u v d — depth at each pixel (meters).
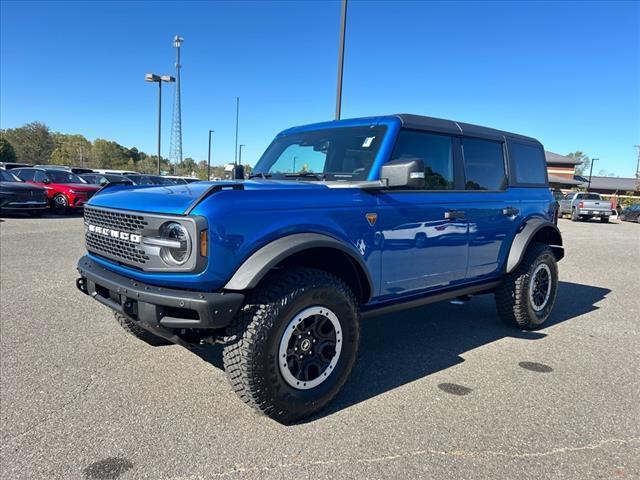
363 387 3.75
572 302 6.89
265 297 3.01
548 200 5.61
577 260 11.28
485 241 4.70
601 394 3.71
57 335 4.67
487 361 4.37
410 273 3.97
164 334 3.03
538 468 2.71
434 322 5.59
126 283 3.12
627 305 6.77
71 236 11.80
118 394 3.49
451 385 3.81
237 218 2.90
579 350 4.74
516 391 3.73
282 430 3.05
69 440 2.87
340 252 3.41
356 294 3.69
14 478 2.50
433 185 4.23
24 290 6.31
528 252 5.20
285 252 2.96
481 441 2.97
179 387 3.62
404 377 3.96
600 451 2.90
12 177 16.98
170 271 2.90
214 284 2.86
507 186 5.05
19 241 10.72
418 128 4.11
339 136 4.18
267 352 2.96
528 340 5.02
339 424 3.15
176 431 3.00
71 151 91.50
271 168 4.55
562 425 3.21
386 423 3.17
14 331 4.75
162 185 3.70
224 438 2.94
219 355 4.26
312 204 3.26
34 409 3.23
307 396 3.16
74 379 3.71
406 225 3.85
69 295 6.11
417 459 2.76
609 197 44.69
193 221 2.79
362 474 2.61
